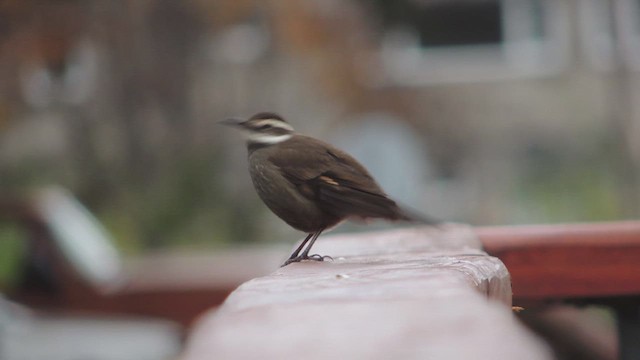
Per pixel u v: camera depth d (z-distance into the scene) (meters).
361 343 2.08
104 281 14.26
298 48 26.03
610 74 32.03
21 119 24.88
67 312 14.20
